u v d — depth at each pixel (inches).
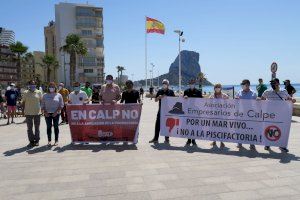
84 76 2994.6
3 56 4891.7
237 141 367.6
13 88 647.8
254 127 359.9
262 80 638.5
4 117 757.9
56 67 3272.6
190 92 398.6
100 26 3061.0
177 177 255.8
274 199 208.8
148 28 1508.4
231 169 277.4
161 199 210.8
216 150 355.6
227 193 220.1
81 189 231.6
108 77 390.3
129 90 401.1
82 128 393.4
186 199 210.2
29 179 256.2
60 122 644.7
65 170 279.4
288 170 273.1
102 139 393.1
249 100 360.8
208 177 255.3
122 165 293.0
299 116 711.1
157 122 402.0
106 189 230.7
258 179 249.3
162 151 350.9
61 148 372.8
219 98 377.1
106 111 391.2
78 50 2650.1
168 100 396.2
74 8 2979.8
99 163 301.1
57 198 215.6
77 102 478.3
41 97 395.2
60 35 2974.9
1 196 221.1
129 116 391.2
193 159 314.0
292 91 558.3
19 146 389.4
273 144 351.9
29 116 384.5
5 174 270.7
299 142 399.5
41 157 328.8
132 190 227.8
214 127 377.1
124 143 399.5
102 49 3070.9
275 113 350.9
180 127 392.2
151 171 273.0
